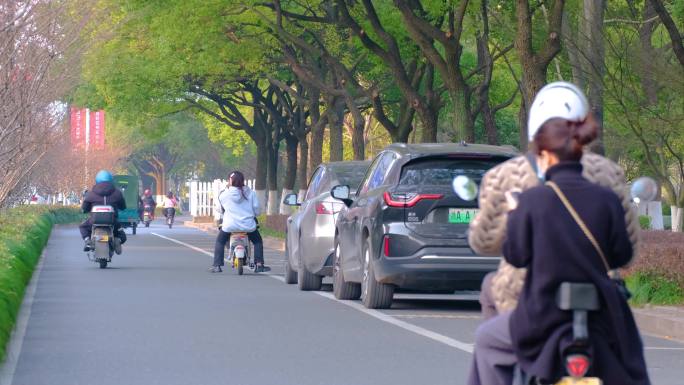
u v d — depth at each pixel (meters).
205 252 68.50
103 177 51.09
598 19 44.75
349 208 34.56
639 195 11.77
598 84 44.66
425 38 58.19
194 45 79.12
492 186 11.44
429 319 30.06
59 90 47.44
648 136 46.78
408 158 30.88
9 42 38.03
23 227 57.81
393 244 30.56
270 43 76.94
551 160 10.82
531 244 10.36
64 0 41.12
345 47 82.62
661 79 43.81
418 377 20.36
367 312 31.67
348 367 21.47
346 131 145.88
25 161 47.41
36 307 32.34
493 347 11.16
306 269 38.72
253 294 37.38
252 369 21.14
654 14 50.56
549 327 10.20
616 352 10.18
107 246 50.25
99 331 26.80
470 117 58.75
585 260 10.12
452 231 30.39
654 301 31.48
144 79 95.44
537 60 46.91
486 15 63.84
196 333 26.53
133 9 76.56
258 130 117.44
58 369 21.03
